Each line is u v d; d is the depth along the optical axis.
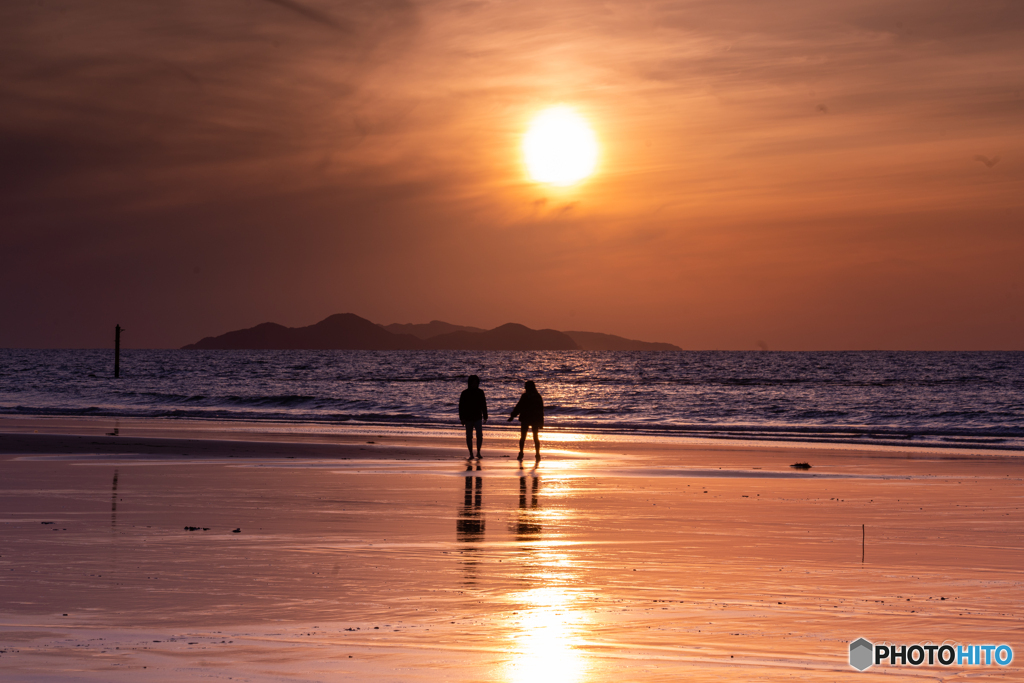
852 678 8.35
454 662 8.77
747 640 9.57
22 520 17.16
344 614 10.52
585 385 133.75
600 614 10.61
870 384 136.75
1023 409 75.12
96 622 10.09
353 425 51.34
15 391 89.75
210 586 11.87
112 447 34.12
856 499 21.59
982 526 17.48
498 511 19.11
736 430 51.00
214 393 95.31
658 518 18.28
